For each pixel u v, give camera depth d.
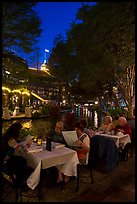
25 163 3.39
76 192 3.72
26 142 3.86
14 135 3.78
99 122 8.48
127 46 5.11
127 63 5.80
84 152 4.04
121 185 4.03
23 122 6.64
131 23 4.14
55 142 4.49
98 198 3.50
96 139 4.33
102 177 4.42
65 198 3.49
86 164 4.02
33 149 3.72
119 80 7.96
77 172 3.82
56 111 7.23
